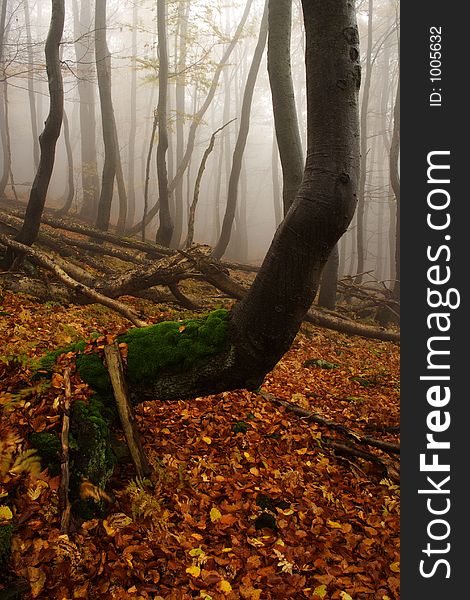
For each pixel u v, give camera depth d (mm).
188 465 3861
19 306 6770
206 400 5035
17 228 9680
